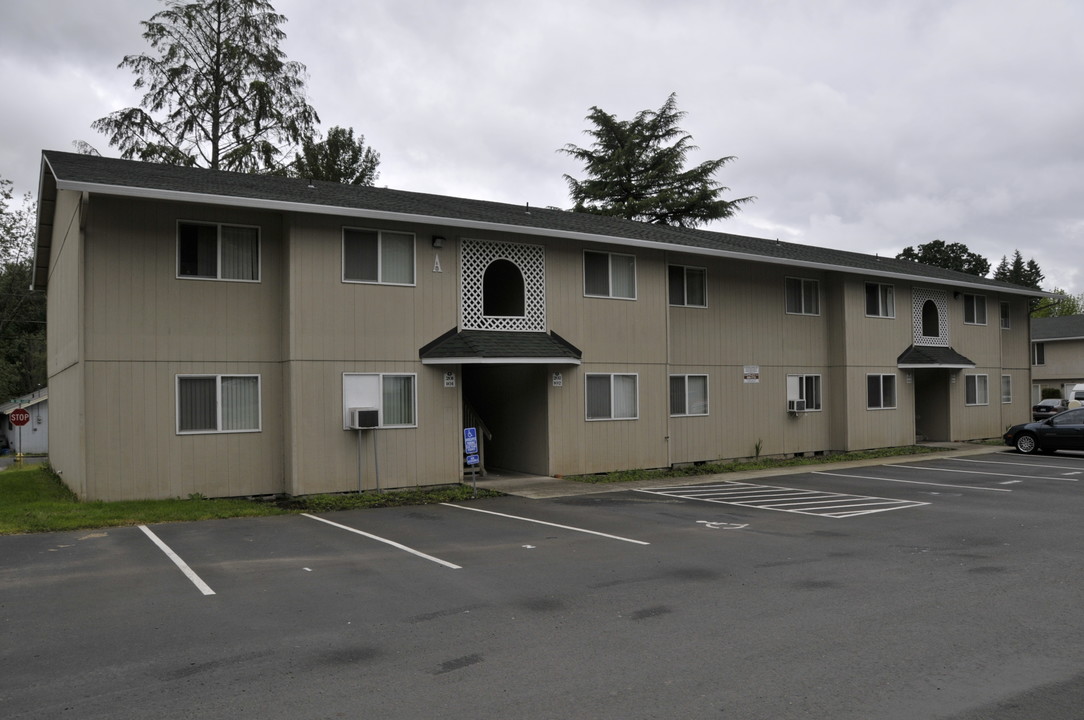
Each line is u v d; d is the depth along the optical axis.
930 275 28.09
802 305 24.78
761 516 13.46
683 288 21.95
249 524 12.62
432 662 6.11
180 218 14.93
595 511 14.06
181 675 5.83
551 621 7.20
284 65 33.66
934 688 5.55
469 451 16.17
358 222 16.16
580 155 50.94
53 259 20.30
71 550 10.36
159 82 32.16
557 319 18.69
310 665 6.04
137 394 14.46
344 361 15.90
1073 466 21.55
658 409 20.44
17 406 44.66
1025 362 32.94
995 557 10.00
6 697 5.41
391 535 11.63
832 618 7.27
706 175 49.19
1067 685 5.60
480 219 17.50
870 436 25.58
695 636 6.73
